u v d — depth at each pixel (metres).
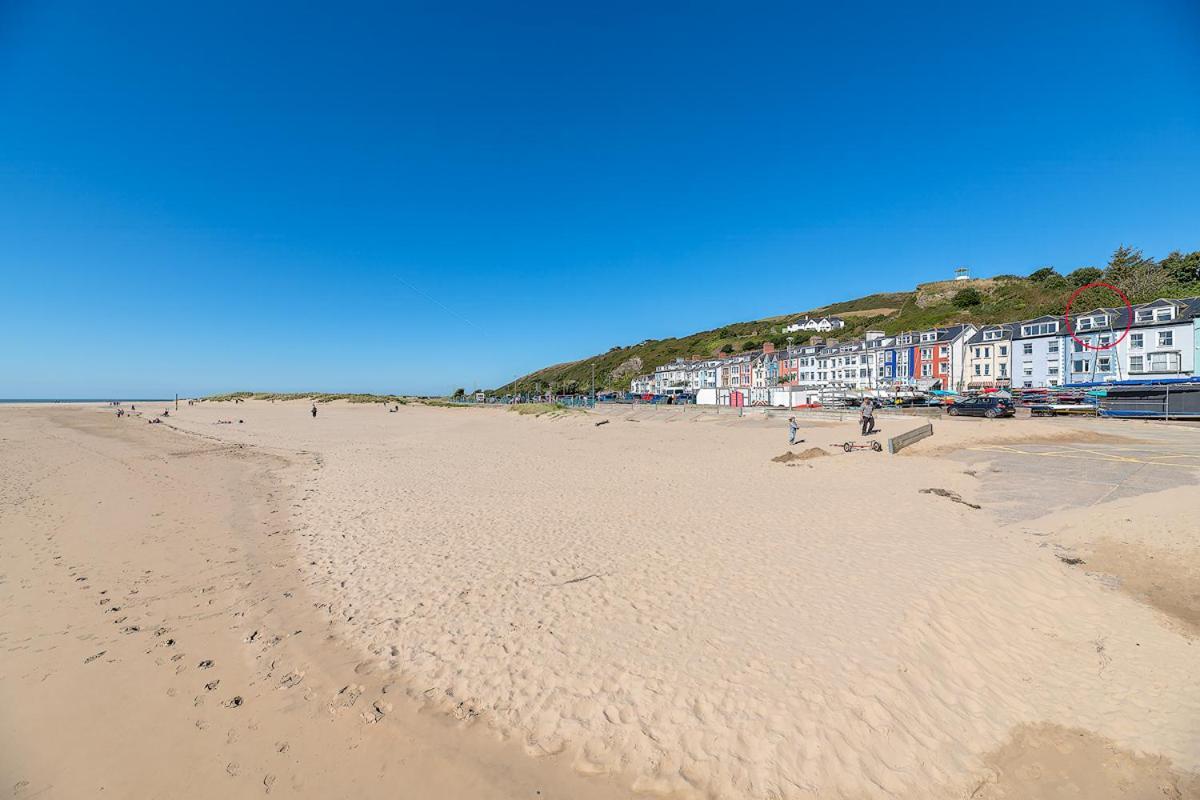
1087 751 4.53
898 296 147.12
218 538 10.48
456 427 41.88
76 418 55.34
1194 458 15.26
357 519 11.66
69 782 4.20
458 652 5.86
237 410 74.25
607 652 5.67
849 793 4.00
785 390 53.50
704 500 12.58
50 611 7.16
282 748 4.55
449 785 4.15
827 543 8.93
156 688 5.39
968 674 5.38
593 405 68.31
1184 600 6.79
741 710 4.70
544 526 10.58
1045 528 9.65
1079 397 32.53
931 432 23.12
